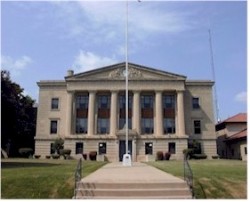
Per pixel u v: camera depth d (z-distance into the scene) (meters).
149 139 61.25
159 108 62.53
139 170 25.83
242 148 58.72
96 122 63.00
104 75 63.62
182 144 60.97
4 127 35.09
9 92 35.53
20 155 65.25
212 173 21.48
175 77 63.31
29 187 17.66
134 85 63.16
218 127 72.62
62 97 65.50
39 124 64.56
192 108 64.94
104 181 16.50
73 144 61.19
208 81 65.69
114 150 60.62
